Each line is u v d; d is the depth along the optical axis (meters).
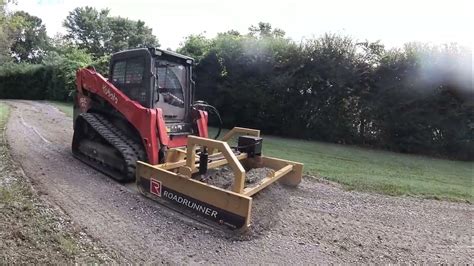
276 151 8.88
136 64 5.21
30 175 4.93
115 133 5.30
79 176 5.08
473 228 4.29
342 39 11.88
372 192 5.52
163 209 4.05
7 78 25.98
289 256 3.24
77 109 6.65
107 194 4.41
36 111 14.30
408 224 4.30
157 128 4.83
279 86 12.63
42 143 7.36
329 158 8.34
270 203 4.27
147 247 3.15
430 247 3.68
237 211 3.52
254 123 13.66
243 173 3.66
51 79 23.72
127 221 3.66
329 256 3.30
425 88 10.38
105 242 3.16
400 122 10.80
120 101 5.25
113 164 5.12
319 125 12.38
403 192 5.62
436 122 10.25
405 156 9.95
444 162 9.27
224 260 3.07
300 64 12.38
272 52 12.80
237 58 13.28
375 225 4.18
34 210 3.65
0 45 23.75
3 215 3.43
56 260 2.73
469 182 6.70
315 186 5.59
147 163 4.85
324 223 4.11
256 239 3.51
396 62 10.84
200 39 15.65
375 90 11.38
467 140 9.89
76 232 3.28
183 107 5.67
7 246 2.85
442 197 5.49
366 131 11.73
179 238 3.39
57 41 45.34
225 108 14.02
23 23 16.83
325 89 12.19
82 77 6.34
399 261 3.32
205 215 3.74
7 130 8.72
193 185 3.83
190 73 5.74
